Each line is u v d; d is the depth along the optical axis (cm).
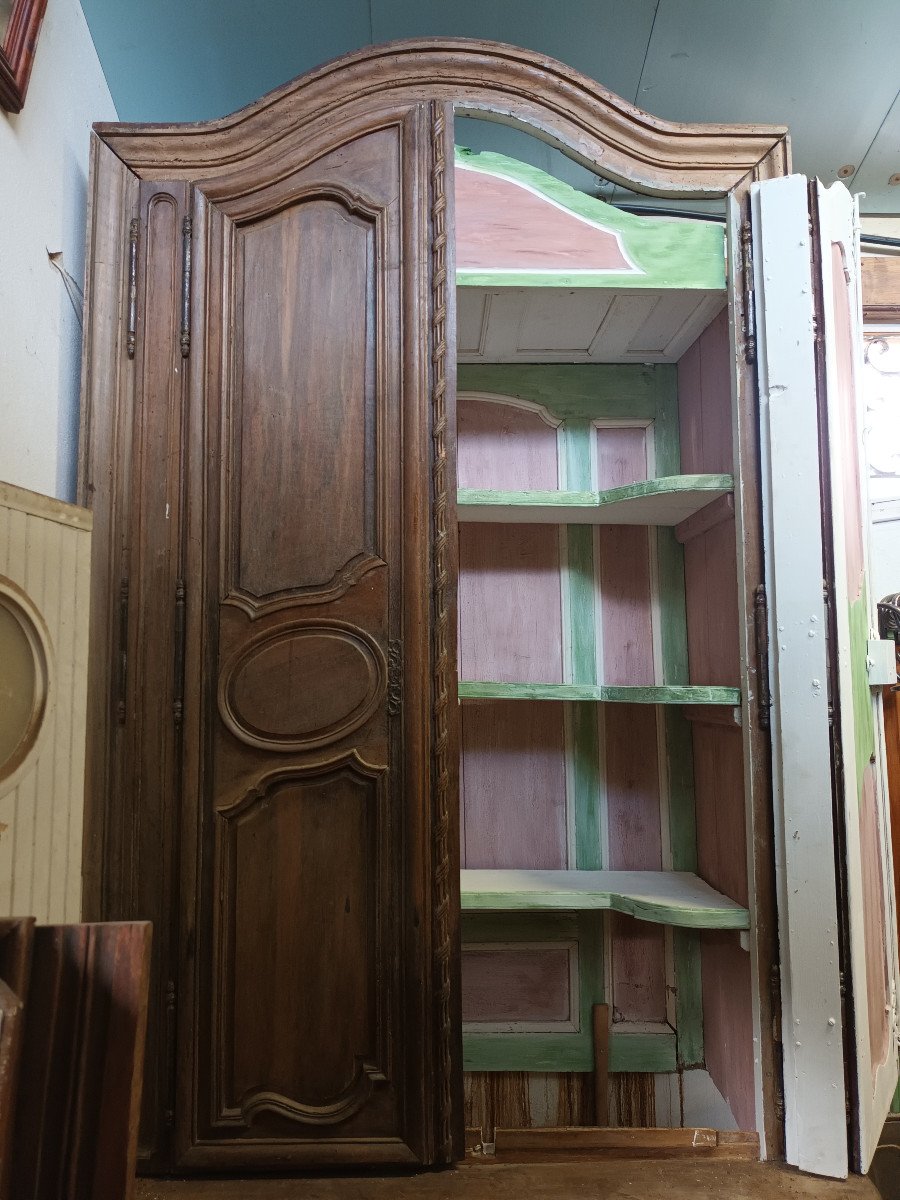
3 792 84
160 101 169
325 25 150
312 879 124
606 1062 158
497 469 171
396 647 126
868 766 139
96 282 131
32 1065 66
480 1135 126
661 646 169
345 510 129
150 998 121
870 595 147
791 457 129
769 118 170
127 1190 65
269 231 135
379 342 131
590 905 142
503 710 169
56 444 131
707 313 148
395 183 133
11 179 117
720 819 148
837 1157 117
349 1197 112
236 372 132
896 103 164
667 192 139
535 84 136
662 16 145
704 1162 121
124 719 125
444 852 123
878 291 191
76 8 141
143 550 128
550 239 138
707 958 158
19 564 87
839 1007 120
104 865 123
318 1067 121
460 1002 122
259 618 127
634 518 163
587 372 173
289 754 125
